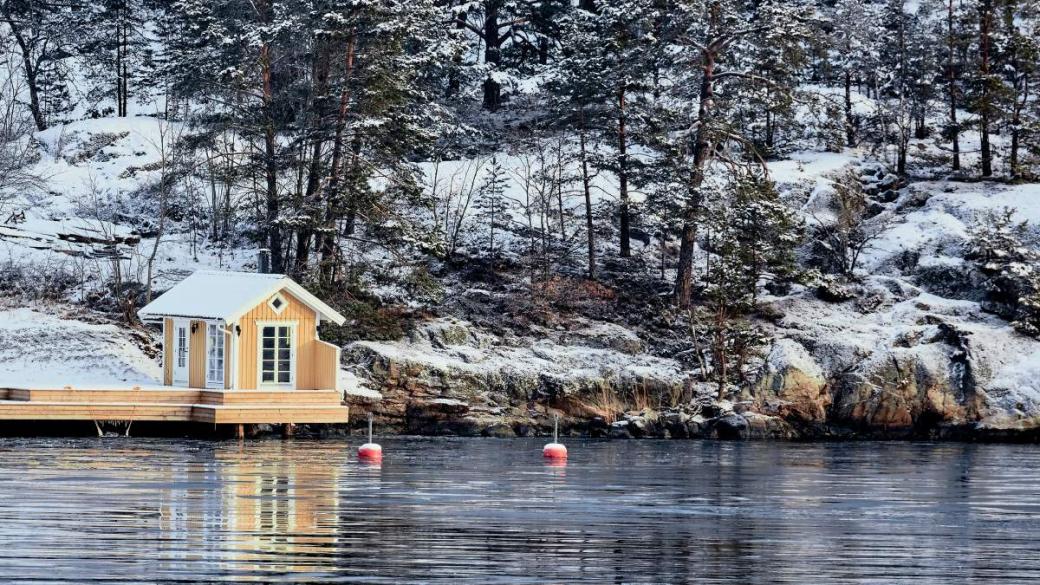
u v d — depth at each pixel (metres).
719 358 88.94
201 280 79.06
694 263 104.19
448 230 103.00
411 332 88.06
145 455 64.38
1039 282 94.50
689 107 104.06
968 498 56.47
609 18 100.12
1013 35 115.19
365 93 88.75
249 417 73.62
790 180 109.44
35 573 36.72
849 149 117.75
